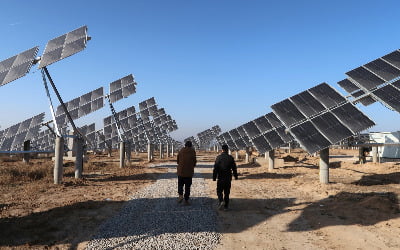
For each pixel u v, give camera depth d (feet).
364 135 86.99
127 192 43.86
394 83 49.16
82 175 65.16
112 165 93.76
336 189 43.62
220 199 32.81
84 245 21.57
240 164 104.94
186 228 25.49
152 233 24.08
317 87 55.83
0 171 61.41
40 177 61.21
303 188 46.85
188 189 35.42
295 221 27.96
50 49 49.90
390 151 102.94
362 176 60.64
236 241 22.49
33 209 32.40
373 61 57.82
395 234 23.53
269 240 22.72
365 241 22.18
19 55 48.62
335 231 24.66
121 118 120.37
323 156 49.29
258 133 80.59
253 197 39.99
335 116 47.50
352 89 66.08
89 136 97.86
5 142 53.57
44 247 21.16
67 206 33.50
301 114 52.11
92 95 79.56
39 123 56.08
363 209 30.73
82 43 46.21
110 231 24.52
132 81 89.15
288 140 70.44
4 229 24.80
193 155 35.91
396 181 52.42
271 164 78.18
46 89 51.19
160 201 37.27
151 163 113.50
